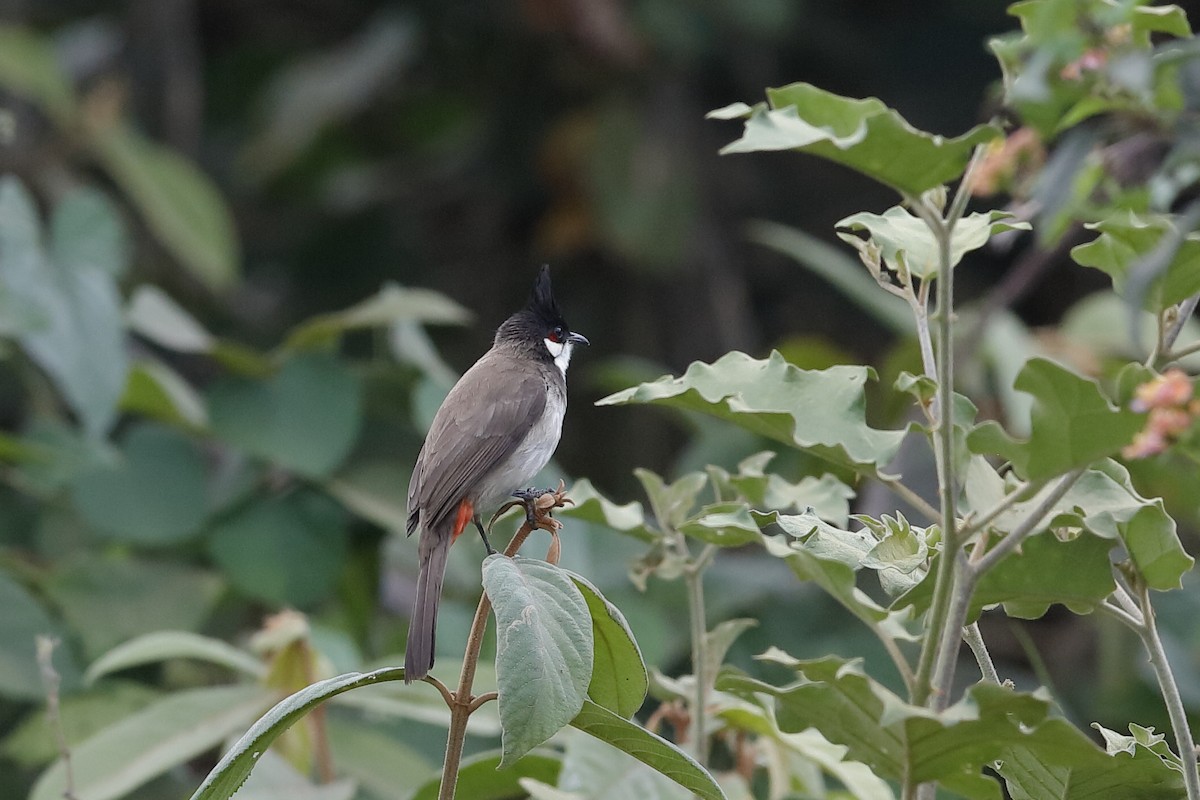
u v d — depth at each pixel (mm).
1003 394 10383
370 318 10164
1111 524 4426
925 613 4789
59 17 18781
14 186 10562
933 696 4133
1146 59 4578
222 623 10852
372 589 11023
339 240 18266
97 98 14516
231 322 17188
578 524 9445
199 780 9719
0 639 9062
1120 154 5164
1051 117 4688
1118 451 3996
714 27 16594
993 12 17406
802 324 17844
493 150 18359
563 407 7863
